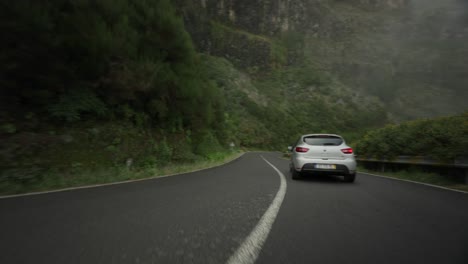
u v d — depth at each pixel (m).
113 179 6.90
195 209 3.48
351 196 4.71
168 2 17.00
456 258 1.94
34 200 4.05
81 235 2.35
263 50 145.62
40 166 6.71
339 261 1.85
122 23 11.76
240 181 6.80
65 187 5.64
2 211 3.29
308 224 2.83
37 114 8.11
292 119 104.12
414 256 1.97
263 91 122.81
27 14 7.24
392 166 11.02
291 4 178.38
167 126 14.39
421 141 9.31
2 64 7.05
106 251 1.97
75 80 9.03
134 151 10.52
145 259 1.82
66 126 8.70
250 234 2.44
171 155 12.80
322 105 117.44
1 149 6.37
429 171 8.86
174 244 2.15
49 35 7.80
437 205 4.00
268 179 7.33
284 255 1.94
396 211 3.54
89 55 9.37
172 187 5.62
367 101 121.44
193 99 15.80
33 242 2.15
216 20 156.38
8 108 7.44
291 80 135.50
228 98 84.50
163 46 14.85
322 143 7.25
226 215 3.16
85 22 9.32
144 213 3.22
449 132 7.96
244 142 68.69
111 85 10.25
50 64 7.95
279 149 82.06
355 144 14.72
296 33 171.50
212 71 95.00
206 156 17.20
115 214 3.16
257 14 167.25
